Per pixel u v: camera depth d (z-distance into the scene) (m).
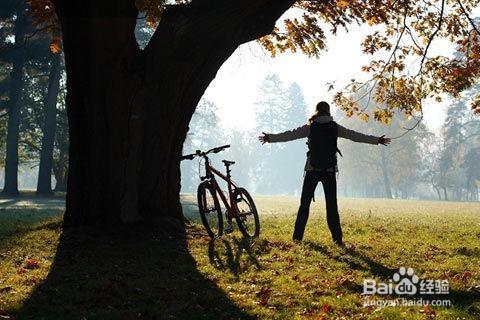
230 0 10.09
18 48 41.28
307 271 7.89
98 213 10.36
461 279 7.41
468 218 20.94
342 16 14.71
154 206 10.71
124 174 10.38
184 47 10.31
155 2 14.07
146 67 10.34
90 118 10.27
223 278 7.44
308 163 10.34
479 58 15.59
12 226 14.30
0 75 51.50
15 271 7.86
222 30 10.30
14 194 45.91
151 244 9.51
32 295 6.46
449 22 16.31
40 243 9.69
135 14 10.21
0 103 44.44
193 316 5.70
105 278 7.20
